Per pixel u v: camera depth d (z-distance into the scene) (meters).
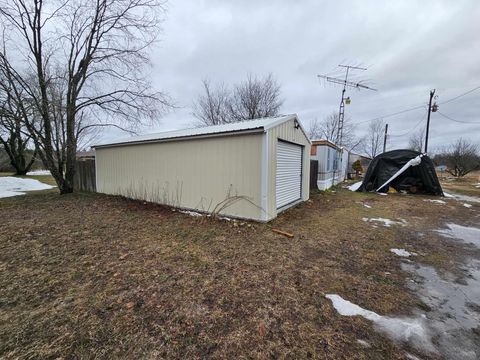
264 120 6.31
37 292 2.40
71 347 1.66
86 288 2.48
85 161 10.73
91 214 6.03
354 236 4.34
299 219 5.59
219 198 5.80
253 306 2.17
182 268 2.98
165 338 1.75
